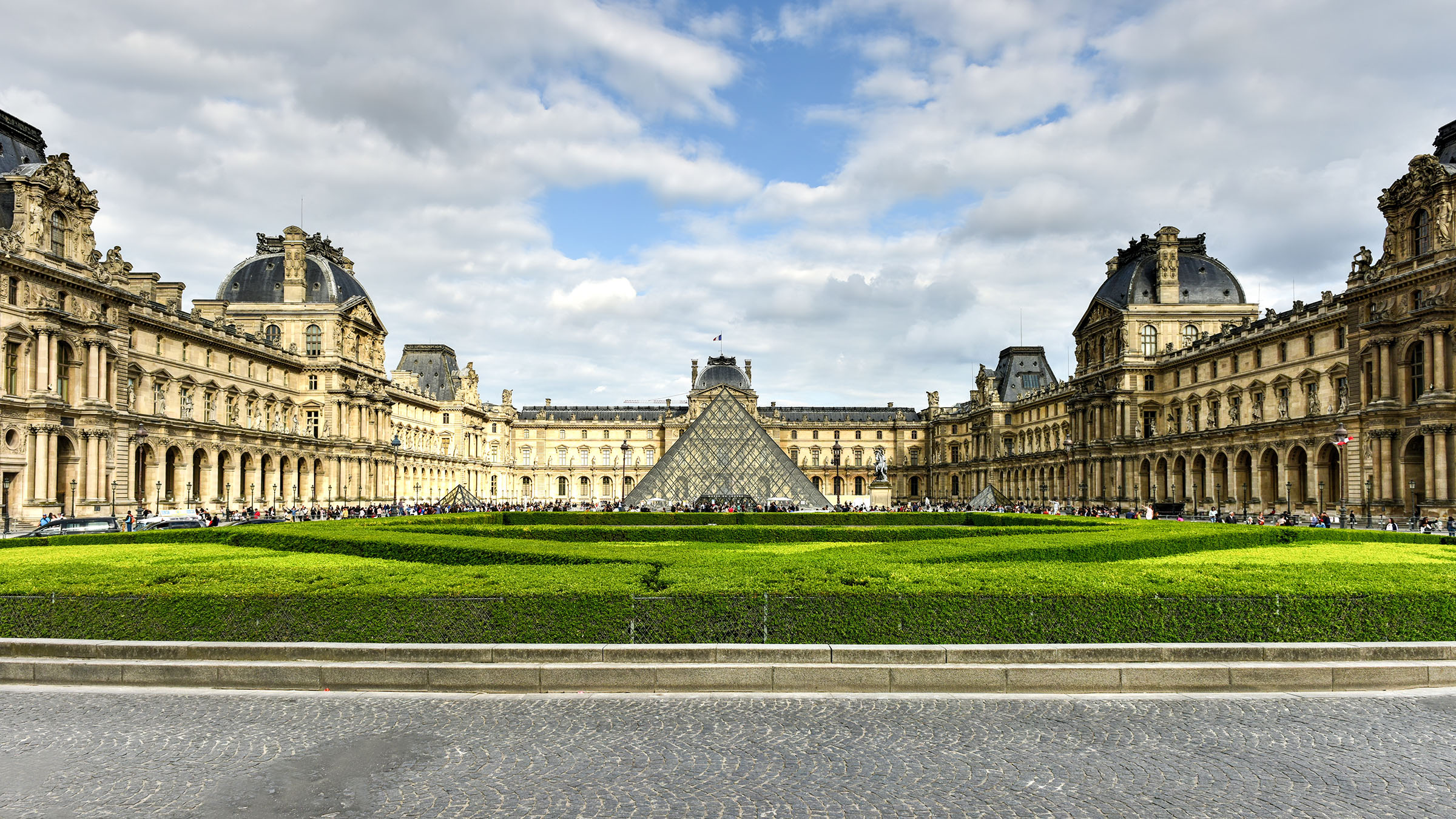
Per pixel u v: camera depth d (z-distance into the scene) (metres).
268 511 110.00
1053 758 16.89
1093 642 22.88
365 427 137.62
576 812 14.42
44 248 77.69
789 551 32.88
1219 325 131.38
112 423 84.62
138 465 92.81
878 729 18.47
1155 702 20.39
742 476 117.38
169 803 14.76
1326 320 93.56
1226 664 21.62
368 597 23.20
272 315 132.00
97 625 23.22
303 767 16.38
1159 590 23.48
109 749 17.31
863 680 21.31
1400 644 22.05
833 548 33.97
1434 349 76.56
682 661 21.73
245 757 16.86
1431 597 23.48
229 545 40.38
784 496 116.06
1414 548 37.00
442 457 178.75
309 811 14.45
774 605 22.98
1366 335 86.00
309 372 131.12
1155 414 132.25
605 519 76.94
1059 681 21.30
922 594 23.16
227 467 108.81
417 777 15.90
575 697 20.64
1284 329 101.44
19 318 74.88
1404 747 17.48
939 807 14.63
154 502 94.44
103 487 82.81
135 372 92.69
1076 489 141.50
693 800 14.89
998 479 183.25
